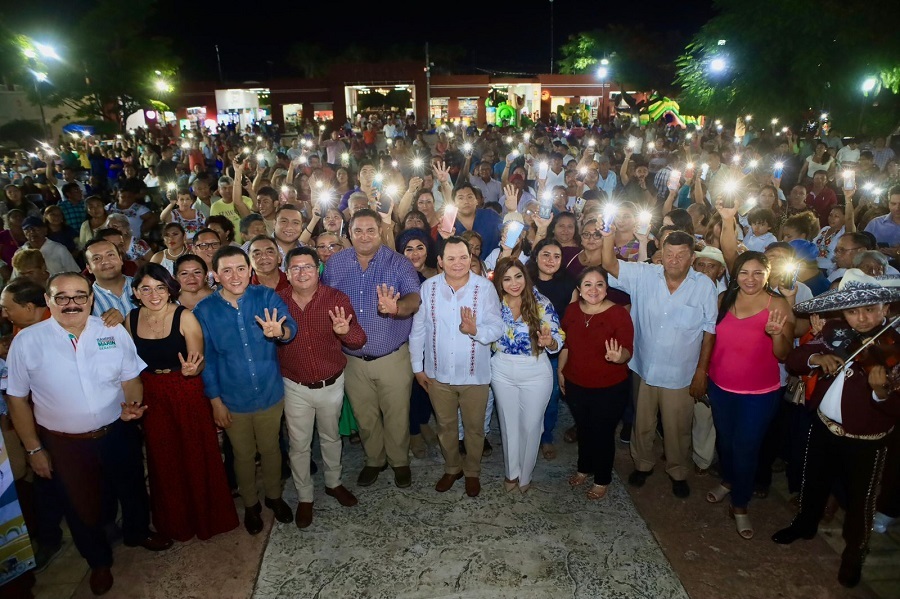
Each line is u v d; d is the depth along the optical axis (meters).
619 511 4.37
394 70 41.41
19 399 3.44
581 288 4.18
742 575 3.75
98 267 4.42
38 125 29.72
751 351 3.90
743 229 6.56
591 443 4.46
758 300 3.91
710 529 4.17
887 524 4.08
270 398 4.02
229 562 3.98
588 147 10.23
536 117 44.66
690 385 4.25
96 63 29.39
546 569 3.82
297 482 4.25
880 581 3.69
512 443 4.45
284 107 42.91
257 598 3.66
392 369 4.46
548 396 4.32
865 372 3.38
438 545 4.05
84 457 3.59
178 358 3.81
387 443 4.66
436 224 6.29
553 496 4.56
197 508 4.07
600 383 4.26
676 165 10.64
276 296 3.97
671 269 4.09
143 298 3.69
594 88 45.28
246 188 8.19
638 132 20.19
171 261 5.62
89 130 30.83
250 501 4.22
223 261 3.78
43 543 4.04
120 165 17.62
